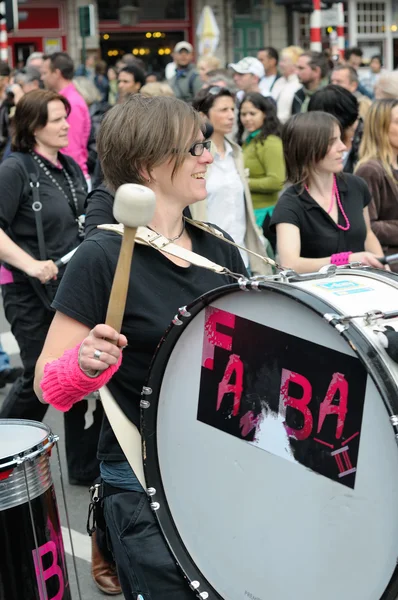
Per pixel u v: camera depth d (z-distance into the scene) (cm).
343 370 184
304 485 195
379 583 182
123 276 181
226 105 513
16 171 429
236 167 525
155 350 220
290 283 197
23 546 218
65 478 448
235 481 210
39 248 432
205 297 208
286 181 400
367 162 466
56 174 441
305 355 192
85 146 816
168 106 225
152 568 223
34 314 429
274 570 204
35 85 974
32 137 434
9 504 216
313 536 195
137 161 224
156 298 224
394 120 461
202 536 220
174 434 223
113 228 222
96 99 958
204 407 215
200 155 227
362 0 2431
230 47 2398
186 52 1247
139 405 228
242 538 211
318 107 507
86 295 220
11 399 438
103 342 191
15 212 430
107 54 2416
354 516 186
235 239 521
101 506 240
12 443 231
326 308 184
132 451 225
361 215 402
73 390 197
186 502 222
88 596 352
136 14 2389
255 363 203
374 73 1697
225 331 208
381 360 174
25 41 2338
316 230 386
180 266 228
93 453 432
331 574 192
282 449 199
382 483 179
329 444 189
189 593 224
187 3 2395
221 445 212
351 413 184
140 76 956
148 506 227
